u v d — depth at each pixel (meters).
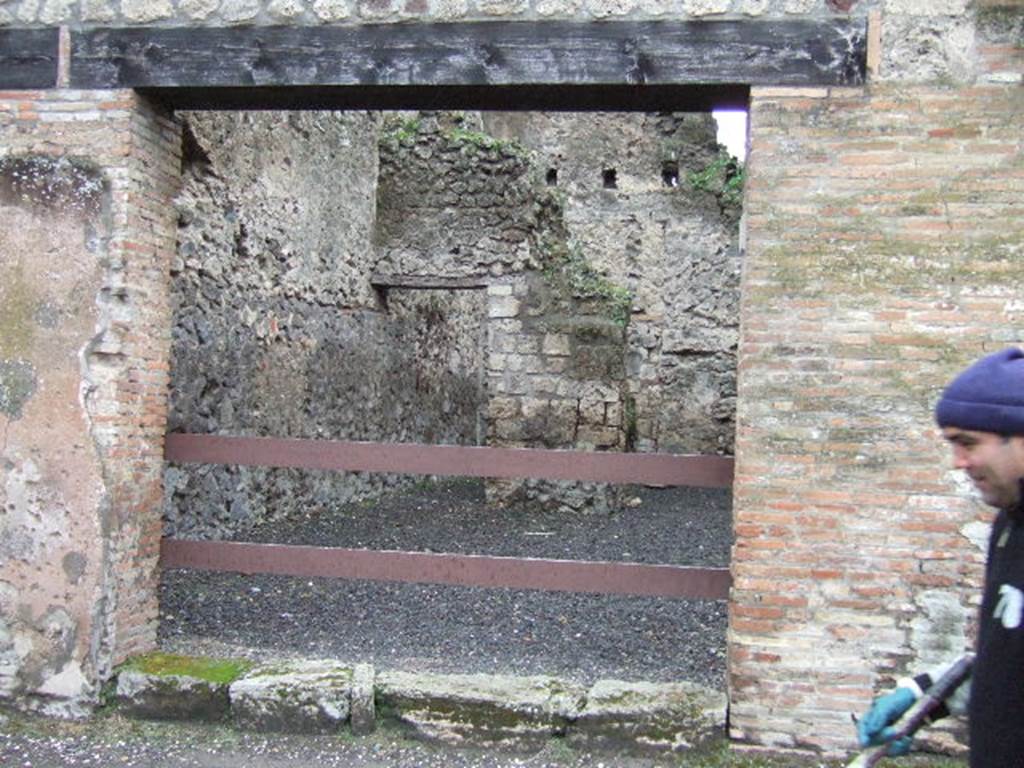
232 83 4.46
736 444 4.24
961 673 2.35
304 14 4.44
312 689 4.43
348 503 10.96
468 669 5.20
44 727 4.43
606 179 16.30
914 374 4.06
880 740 2.39
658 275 16.03
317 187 10.03
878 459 4.08
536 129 16.36
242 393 8.45
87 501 4.48
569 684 4.54
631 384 15.83
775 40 4.17
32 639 4.50
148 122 4.66
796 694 4.12
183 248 7.41
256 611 6.27
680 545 9.05
